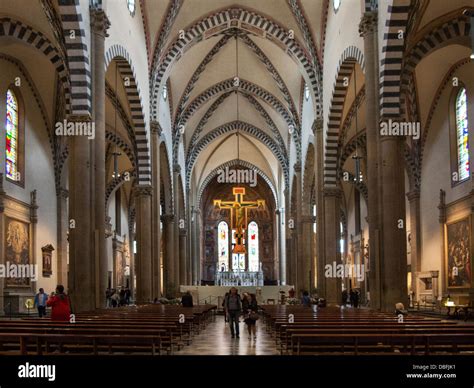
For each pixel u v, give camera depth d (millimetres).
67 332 10133
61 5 16906
